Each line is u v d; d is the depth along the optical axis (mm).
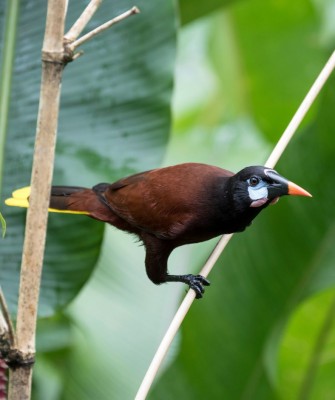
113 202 8945
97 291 10828
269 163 8133
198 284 8742
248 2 13898
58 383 10289
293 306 9391
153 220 8719
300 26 14047
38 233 6500
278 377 10000
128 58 9492
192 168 8805
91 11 6516
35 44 9352
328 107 9195
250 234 9375
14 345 6465
